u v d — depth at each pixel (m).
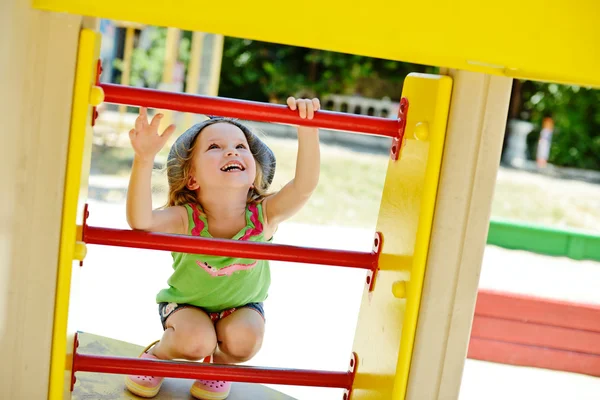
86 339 3.19
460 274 2.10
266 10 1.67
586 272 6.22
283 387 3.09
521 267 6.11
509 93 2.05
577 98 15.16
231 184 2.68
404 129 2.27
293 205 2.76
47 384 1.99
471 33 1.75
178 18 1.65
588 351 4.10
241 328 2.69
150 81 14.05
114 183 7.59
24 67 1.81
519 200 10.66
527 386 3.76
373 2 1.71
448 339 2.12
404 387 2.13
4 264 1.83
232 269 2.68
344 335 4.00
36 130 1.88
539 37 1.77
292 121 2.20
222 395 2.69
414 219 2.11
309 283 4.91
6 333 1.94
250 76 15.94
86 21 1.94
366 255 2.40
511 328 4.10
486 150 2.06
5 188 1.75
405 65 15.88
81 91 1.88
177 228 2.70
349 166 11.09
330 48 1.71
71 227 1.93
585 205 10.82
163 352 2.69
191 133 2.73
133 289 4.34
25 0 1.71
